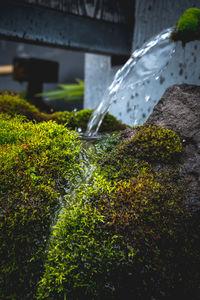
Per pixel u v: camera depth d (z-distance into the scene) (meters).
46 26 3.36
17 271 1.48
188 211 1.60
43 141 1.91
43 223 1.58
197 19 2.33
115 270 1.46
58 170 1.80
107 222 1.53
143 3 3.74
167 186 1.71
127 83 2.68
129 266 1.45
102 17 3.68
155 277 1.46
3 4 3.04
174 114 2.07
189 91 2.14
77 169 1.86
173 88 2.21
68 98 6.24
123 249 1.47
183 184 1.72
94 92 4.87
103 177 1.82
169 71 3.44
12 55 12.85
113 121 3.10
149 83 3.67
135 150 1.93
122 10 3.84
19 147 1.87
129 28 3.99
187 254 1.50
